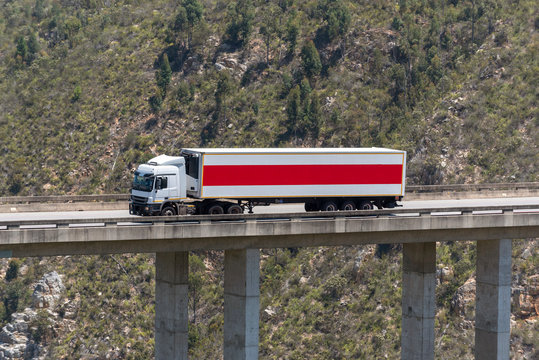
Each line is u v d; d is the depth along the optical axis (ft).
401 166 344.49
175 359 307.99
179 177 313.53
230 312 310.24
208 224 289.33
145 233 279.90
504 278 348.38
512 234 348.59
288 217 301.43
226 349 312.91
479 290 355.97
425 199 415.85
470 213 331.77
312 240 315.58
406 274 347.77
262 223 297.74
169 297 309.22
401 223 319.68
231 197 315.37
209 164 310.86
